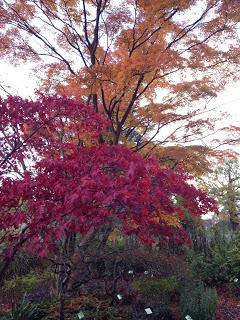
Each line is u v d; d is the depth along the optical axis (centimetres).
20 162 483
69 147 506
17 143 481
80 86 818
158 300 766
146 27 859
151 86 936
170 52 770
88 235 738
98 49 945
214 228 1458
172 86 891
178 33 848
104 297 734
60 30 934
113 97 870
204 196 516
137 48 883
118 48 895
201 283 902
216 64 821
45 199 406
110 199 344
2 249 524
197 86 830
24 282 899
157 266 926
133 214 428
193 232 1334
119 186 363
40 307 673
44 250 385
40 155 501
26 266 1003
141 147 953
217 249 1231
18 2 870
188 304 737
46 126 505
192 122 901
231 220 1945
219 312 873
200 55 793
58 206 383
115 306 706
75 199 349
